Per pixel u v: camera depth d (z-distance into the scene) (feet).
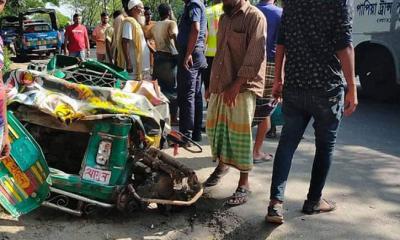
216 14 15.40
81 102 9.59
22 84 9.77
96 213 9.97
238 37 10.23
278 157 9.66
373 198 11.23
